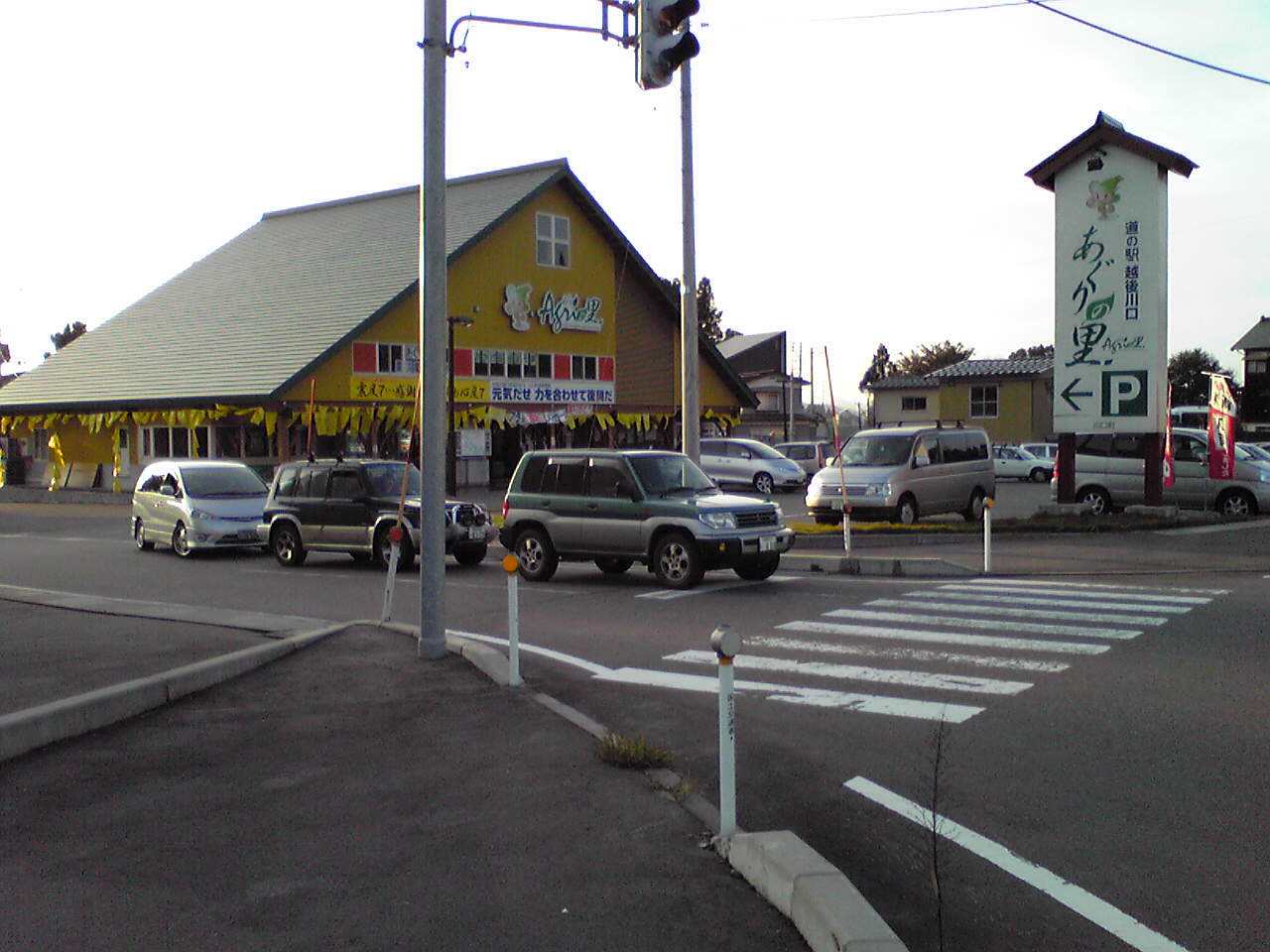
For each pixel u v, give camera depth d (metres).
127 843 5.36
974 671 9.20
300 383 32.53
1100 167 21.55
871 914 4.13
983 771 6.55
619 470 15.23
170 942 4.32
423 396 9.66
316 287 38.28
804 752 7.04
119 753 6.86
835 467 22.88
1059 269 22.20
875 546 19.50
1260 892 4.79
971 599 13.26
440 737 7.19
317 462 19.38
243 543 20.98
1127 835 5.48
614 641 10.97
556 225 41.16
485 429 37.38
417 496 18.36
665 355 46.06
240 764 6.63
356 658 9.66
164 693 8.09
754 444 37.03
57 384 40.19
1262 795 6.01
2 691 8.02
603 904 4.63
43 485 42.16
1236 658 9.48
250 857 5.18
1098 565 16.52
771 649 10.38
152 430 36.94
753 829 5.63
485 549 18.44
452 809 5.82
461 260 37.56
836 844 5.45
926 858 5.25
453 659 9.62
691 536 14.48
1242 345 64.56
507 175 41.66
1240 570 15.86
